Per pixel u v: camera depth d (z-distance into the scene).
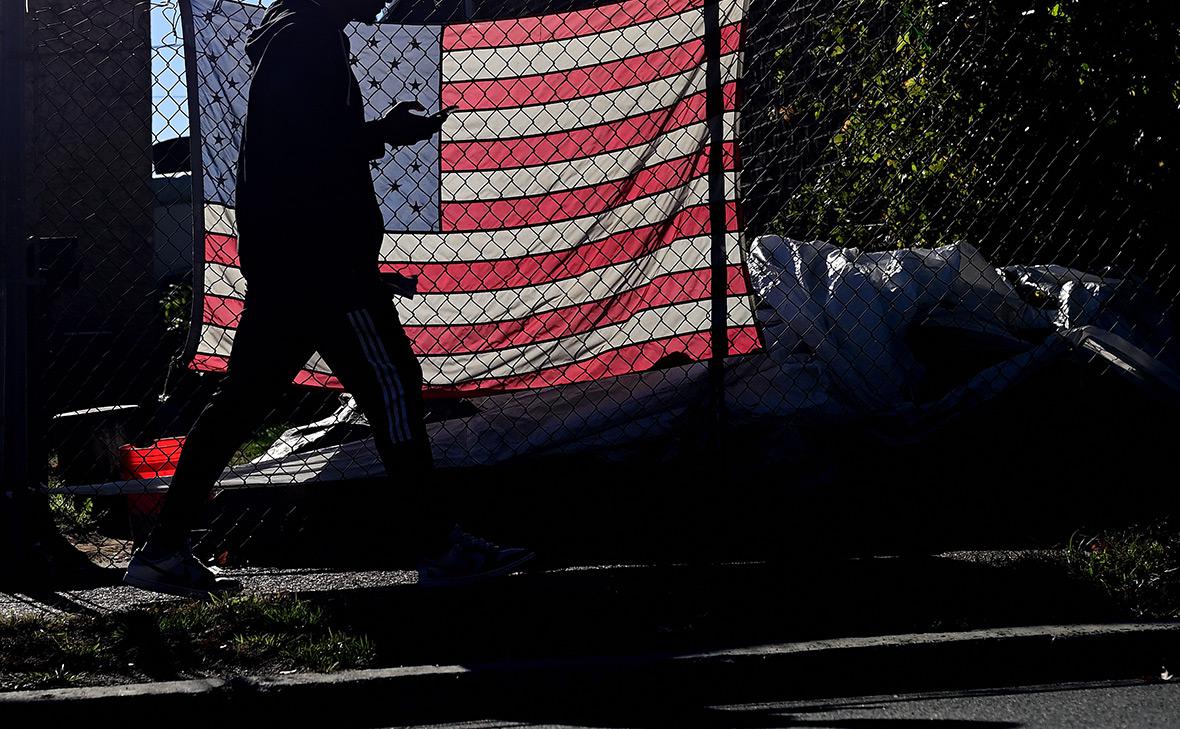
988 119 10.71
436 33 8.81
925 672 5.65
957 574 6.80
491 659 5.52
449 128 8.77
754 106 10.50
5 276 7.11
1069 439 8.90
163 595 6.86
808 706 5.32
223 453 6.23
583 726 5.08
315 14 6.11
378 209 6.29
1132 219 10.12
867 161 10.97
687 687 5.44
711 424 7.77
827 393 8.77
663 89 8.59
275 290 6.02
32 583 7.13
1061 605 6.27
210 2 7.64
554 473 8.51
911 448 8.80
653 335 8.56
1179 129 9.79
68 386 13.34
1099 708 5.17
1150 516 8.30
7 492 7.10
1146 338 9.48
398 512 8.21
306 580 7.32
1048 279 9.94
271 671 5.35
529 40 8.82
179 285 9.48
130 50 7.59
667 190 8.54
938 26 10.78
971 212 11.06
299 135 5.95
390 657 5.56
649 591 6.52
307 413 11.57
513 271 8.74
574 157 8.74
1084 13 9.98
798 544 7.96
